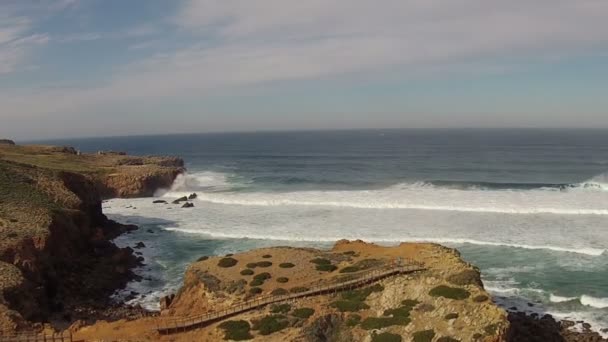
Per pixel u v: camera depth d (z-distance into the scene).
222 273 40.69
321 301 35.00
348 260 43.06
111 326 35.28
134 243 64.38
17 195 55.75
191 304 39.09
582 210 70.06
